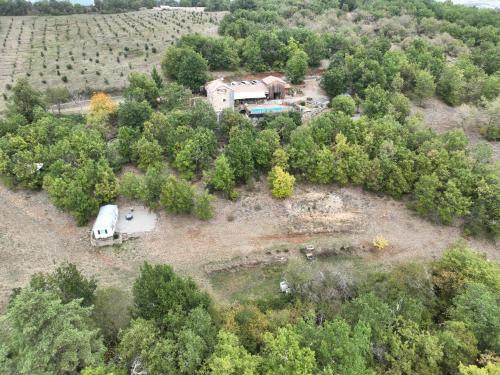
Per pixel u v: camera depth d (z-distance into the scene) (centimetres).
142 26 17888
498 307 4881
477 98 11831
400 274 5612
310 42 13662
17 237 6838
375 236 7206
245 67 13562
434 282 5616
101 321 4909
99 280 6025
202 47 13138
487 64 13575
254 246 6844
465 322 4791
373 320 4522
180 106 10156
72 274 4900
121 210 7525
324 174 8144
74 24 18150
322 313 5009
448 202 7238
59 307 3912
